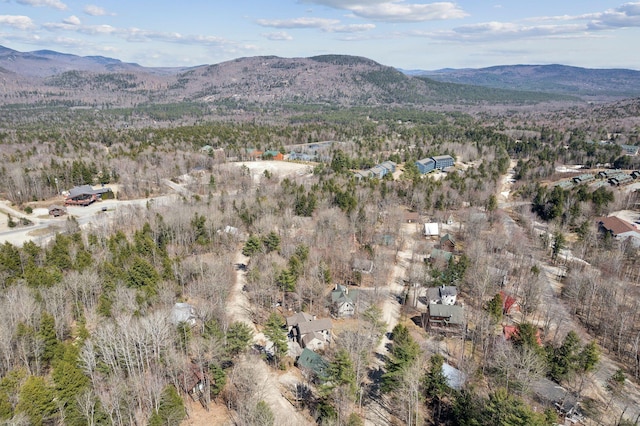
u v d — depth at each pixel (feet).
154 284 294.66
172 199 529.86
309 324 277.03
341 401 208.33
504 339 246.88
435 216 502.38
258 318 301.84
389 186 578.25
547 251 412.16
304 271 335.67
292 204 487.61
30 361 224.53
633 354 261.03
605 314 293.84
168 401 193.98
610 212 508.94
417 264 382.01
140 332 218.79
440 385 212.43
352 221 440.86
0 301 248.73
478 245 377.30
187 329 243.81
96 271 300.61
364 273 367.25
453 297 313.32
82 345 219.61
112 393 189.98
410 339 234.99
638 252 400.47
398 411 219.20
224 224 431.43
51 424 183.52
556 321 294.25
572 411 208.03
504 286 342.85
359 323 284.41
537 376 216.95
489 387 225.76
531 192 583.58
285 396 228.84
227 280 336.29
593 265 372.99
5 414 167.12
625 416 213.05
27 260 325.62
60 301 258.57
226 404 221.46
